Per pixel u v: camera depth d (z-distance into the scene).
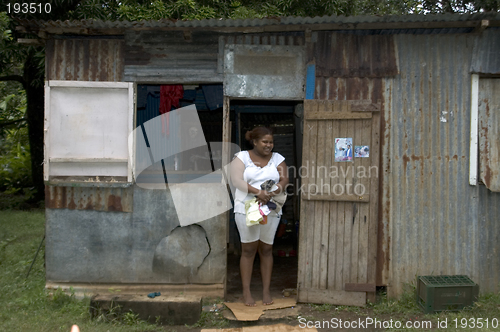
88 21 4.01
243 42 4.39
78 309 4.09
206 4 8.77
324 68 4.36
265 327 3.79
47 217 4.39
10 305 4.16
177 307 3.92
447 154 4.35
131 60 4.39
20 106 14.95
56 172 4.27
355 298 4.31
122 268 4.41
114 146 4.29
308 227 4.38
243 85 4.37
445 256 4.35
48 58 4.36
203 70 4.40
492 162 4.30
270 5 9.05
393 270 4.37
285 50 4.38
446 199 4.36
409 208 4.35
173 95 5.33
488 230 4.35
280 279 5.35
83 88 4.27
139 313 3.93
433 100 4.34
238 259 6.33
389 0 11.28
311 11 9.60
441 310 4.01
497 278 4.34
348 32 4.38
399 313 4.09
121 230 4.40
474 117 4.30
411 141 4.34
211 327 3.86
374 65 4.35
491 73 4.29
